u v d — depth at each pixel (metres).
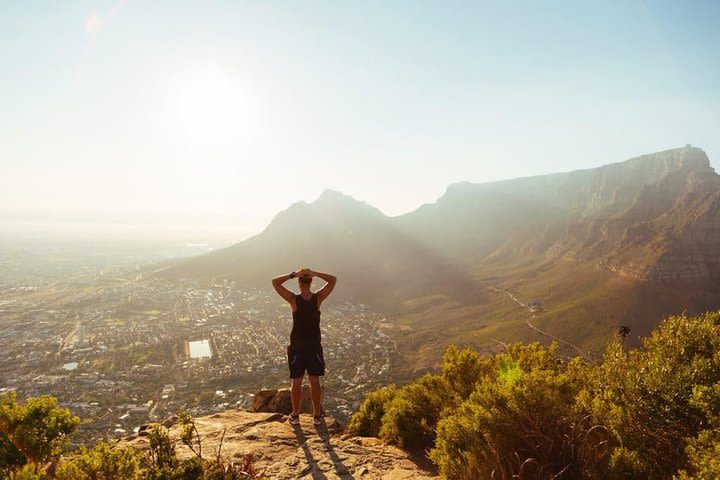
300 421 6.99
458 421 4.80
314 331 6.56
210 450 5.52
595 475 3.74
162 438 3.52
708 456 3.01
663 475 3.54
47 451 3.86
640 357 4.47
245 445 5.76
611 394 4.20
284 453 5.57
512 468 4.11
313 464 5.20
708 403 3.54
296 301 6.52
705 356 4.18
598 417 4.21
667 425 3.81
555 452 4.18
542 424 4.35
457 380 6.96
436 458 4.85
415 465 5.40
